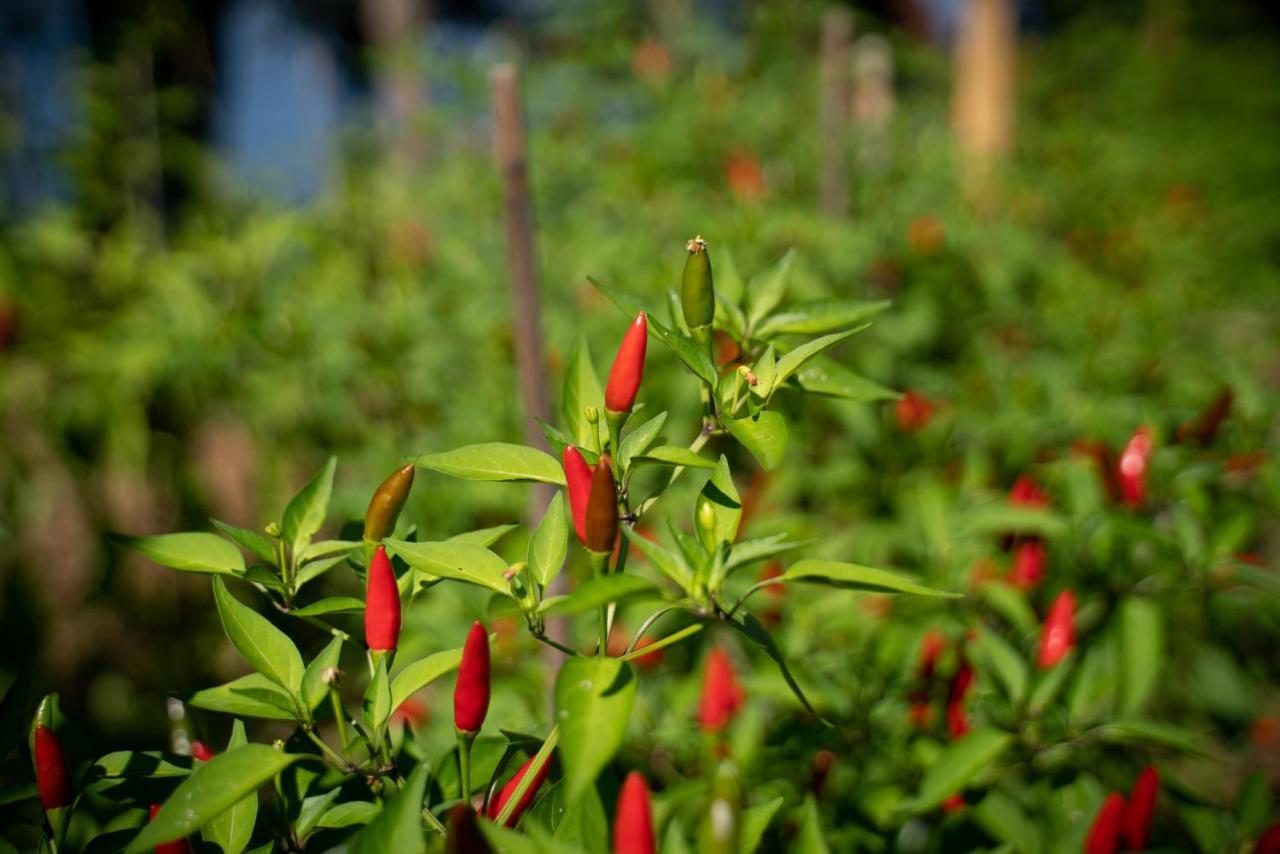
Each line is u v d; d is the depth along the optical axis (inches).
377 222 165.0
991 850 61.5
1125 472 81.7
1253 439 87.3
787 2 177.3
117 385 121.6
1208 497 87.8
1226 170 274.2
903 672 80.9
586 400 50.3
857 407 106.7
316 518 48.7
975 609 85.6
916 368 124.6
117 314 131.3
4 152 156.6
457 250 142.3
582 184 156.9
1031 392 118.0
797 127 171.9
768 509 105.7
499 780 52.2
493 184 152.9
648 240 126.5
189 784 38.4
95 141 145.2
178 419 132.5
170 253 142.6
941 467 112.3
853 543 93.7
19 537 136.1
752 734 72.1
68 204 150.3
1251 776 61.0
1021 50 341.1
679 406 103.4
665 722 77.2
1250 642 104.1
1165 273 175.3
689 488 98.0
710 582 40.4
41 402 126.8
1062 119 261.0
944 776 57.4
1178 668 99.3
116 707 126.1
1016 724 68.5
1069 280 144.8
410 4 225.6
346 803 46.8
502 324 122.5
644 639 83.0
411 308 132.6
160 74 189.5
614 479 40.1
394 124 199.8
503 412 113.8
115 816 56.0
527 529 97.7
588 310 121.8
